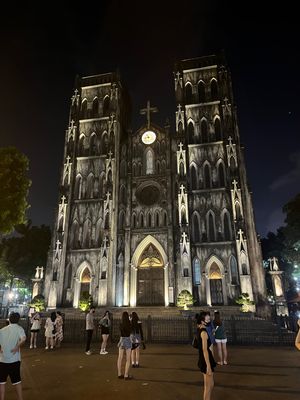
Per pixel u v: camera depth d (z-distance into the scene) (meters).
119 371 13.05
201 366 9.23
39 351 21.03
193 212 47.88
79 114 58.94
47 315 39.88
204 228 46.69
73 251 48.94
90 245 48.88
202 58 58.62
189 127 53.81
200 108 54.62
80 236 49.75
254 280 42.31
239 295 41.84
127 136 59.41
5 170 30.72
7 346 9.41
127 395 10.61
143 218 49.59
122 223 50.44
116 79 60.06
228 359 17.38
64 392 11.09
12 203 30.89
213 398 10.20
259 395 10.52
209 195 48.22
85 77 62.34
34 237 74.19
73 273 47.81
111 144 53.16
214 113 53.66
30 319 27.78
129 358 13.06
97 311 41.00
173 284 44.78
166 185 50.41
